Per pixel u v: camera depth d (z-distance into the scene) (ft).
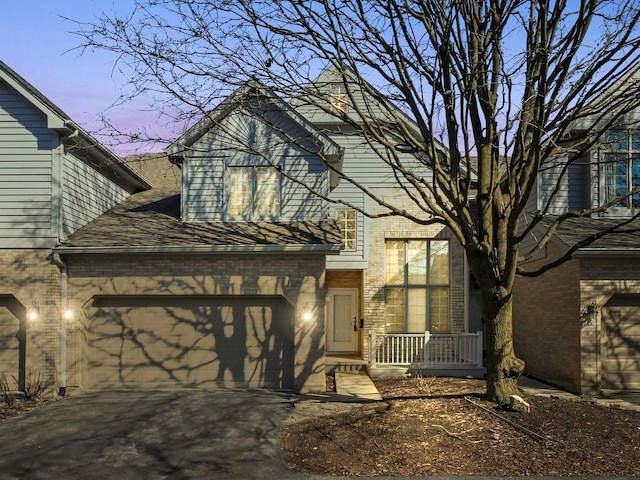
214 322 40.96
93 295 39.99
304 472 23.04
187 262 40.29
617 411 32.04
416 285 52.21
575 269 40.93
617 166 46.34
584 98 28.32
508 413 29.43
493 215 32.55
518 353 52.24
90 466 24.03
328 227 42.68
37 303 39.06
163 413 32.89
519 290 52.29
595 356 39.88
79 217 43.32
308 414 32.50
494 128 30.63
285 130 44.50
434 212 32.04
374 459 24.29
